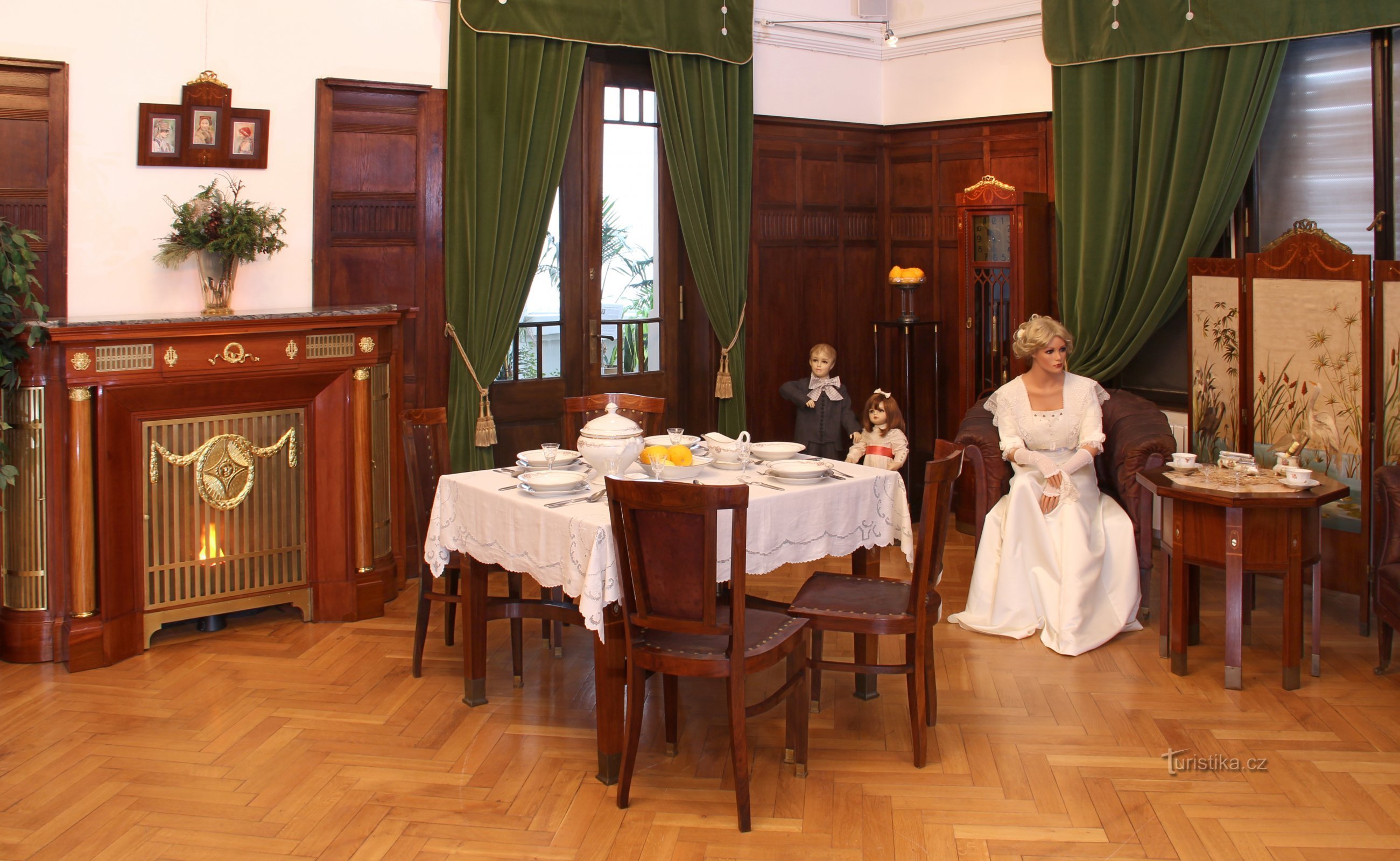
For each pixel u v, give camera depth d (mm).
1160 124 5500
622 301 6125
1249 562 3879
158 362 4227
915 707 3330
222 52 4844
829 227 6734
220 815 3055
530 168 5434
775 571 5527
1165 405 5859
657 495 2887
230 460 4477
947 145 6590
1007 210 5809
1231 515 3844
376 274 5281
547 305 5844
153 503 4332
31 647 4223
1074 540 4434
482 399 5414
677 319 6324
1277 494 3822
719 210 6004
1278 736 3535
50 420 4145
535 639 4543
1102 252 5758
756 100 6359
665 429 6340
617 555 3070
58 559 4207
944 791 3191
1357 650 4340
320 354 4605
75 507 4141
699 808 3105
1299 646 3904
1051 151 6191
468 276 5320
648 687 4016
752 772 3326
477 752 3467
